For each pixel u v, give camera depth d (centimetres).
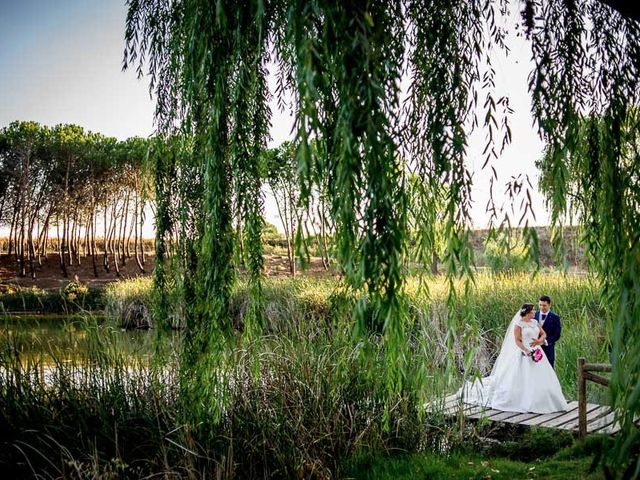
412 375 521
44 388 531
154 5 393
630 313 247
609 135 296
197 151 359
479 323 1061
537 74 273
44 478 421
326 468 505
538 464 534
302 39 223
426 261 341
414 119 322
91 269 4488
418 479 497
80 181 4209
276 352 610
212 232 326
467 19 319
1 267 4397
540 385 700
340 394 579
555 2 306
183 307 381
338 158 246
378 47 234
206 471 470
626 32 303
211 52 304
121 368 544
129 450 482
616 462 192
